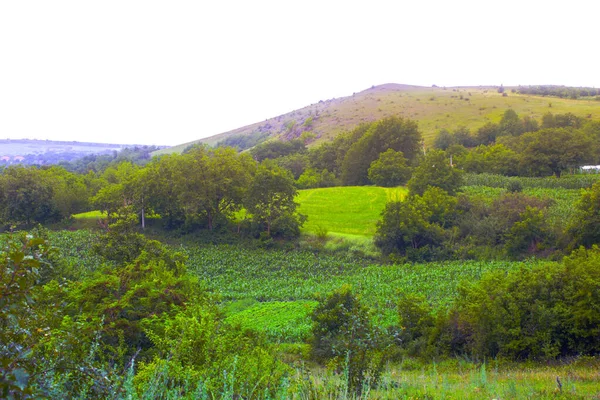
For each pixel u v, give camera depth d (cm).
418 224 5722
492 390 1093
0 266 396
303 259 5841
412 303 2739
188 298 1648
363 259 5800
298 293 4456
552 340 2125
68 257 5069
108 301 1421
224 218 6981
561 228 5184
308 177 9900
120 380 555
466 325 2406
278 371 907
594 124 10081
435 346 2438
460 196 6569
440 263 5344
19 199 6944
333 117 19388
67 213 7356
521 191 7025
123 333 1309
